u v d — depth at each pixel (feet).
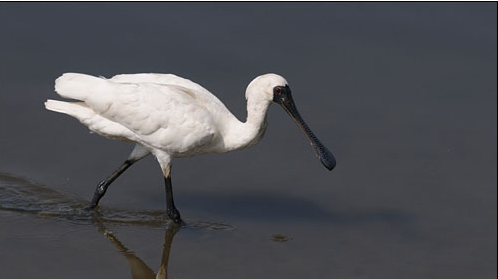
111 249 46.39
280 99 48.42
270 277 44.73
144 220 50.19
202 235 48.96
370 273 46.29
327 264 46.83
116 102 47.47
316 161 58.23
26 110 59.11
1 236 46.62
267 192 54.65
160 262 45.44
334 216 52.42
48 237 47.14
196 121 48.24
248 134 49.39
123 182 54.75
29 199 51.11
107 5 70.49
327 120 61.72
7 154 55.16
